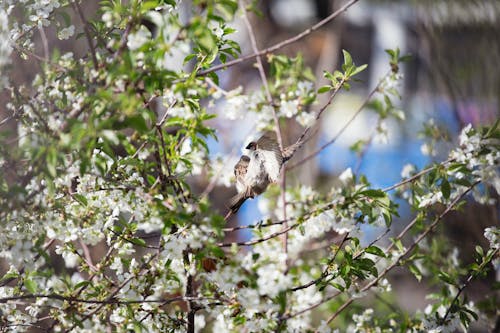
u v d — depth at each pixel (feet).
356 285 23.50
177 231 20.13
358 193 20.72
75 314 20.07
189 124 22.25
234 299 19.92
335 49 55.52
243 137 30.86
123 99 16.57
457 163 23.76
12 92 19.94
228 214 22.41
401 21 62.69
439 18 33.50
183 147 22.90
